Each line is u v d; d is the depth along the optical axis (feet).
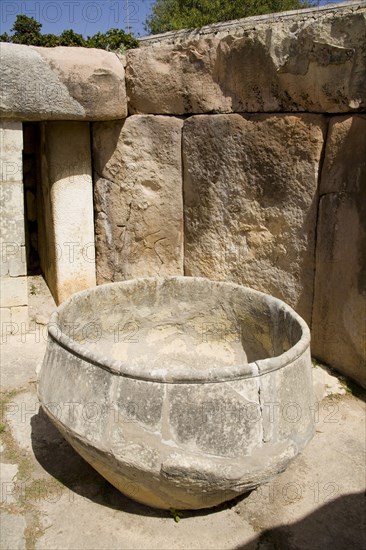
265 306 8.80
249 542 6.98
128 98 12.42
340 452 8.77
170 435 6.10
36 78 10.88
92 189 13.29
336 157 10.14
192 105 11.82
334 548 6.97
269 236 11.45
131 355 9.70
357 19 9.25
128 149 12.68
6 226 11.80
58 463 8.32
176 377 6.07
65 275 13.29
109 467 6.51
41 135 13.37
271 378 6.39
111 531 7.06
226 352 9.67
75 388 6.60
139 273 13.53
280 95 10.62
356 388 10.53
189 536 7.02
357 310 10.21
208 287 9.50
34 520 7.20
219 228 12.19
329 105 10.05
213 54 11.22
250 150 11.22
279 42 10.25
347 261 10.27
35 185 15.15
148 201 12.89
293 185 10.83
